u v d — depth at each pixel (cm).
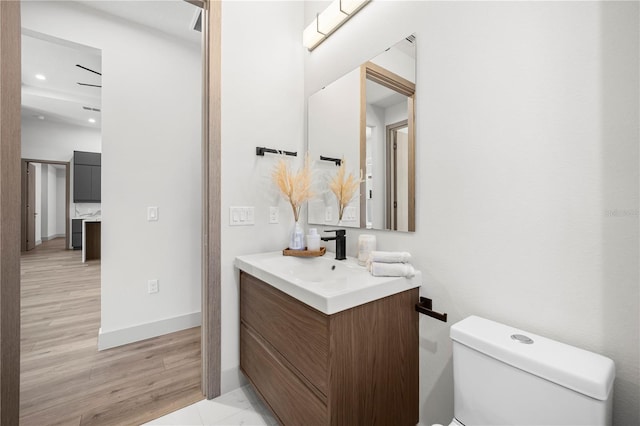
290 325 110
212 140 151
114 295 211
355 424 96
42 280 382
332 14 153
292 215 185
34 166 680
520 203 89
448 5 108
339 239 144
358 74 148
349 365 94
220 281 155
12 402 108
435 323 113
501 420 75
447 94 109
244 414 140
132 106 218
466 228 103
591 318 76
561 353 72
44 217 797
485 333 83
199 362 189
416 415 118
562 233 81
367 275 114
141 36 222
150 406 146
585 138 76
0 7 105
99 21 206
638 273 69
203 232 158
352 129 152
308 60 186
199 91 250
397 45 128
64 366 182
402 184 126
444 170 110
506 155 92
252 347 144
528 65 87
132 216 218
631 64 69
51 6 190
